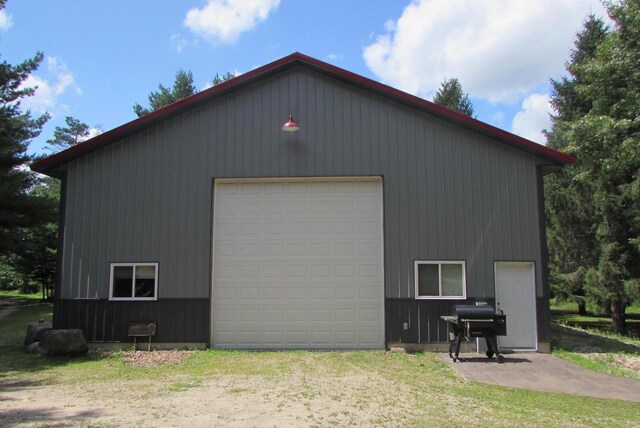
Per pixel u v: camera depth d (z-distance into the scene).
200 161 11.68
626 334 19.44
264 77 11.86
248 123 11.75
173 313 11.28
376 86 11.56
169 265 11.41
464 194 11.42
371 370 9.02
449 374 8.87
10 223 19.02
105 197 11.62
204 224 11.50
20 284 36.47
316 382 7.93
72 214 11.59
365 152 11.58
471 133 11.57
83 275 11.41
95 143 11.64
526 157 11.49
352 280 11.48
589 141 15.40
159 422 5.62
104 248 11.48
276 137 11.70
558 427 5.81
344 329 11.34
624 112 14.91
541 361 10.12
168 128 11.78
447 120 11.58
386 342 11.08
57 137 48.59
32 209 19.28
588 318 25.34
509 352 10.93
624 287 19.05
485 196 11.40
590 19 24.73
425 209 11.40
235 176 11.62
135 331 11.08
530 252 11.24
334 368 9.16
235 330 11.38
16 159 19.75
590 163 16.06
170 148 11.73
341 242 11.59
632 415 6.47
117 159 11.72
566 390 7.86
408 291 11.18
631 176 18.84
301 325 11.38
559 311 29.47
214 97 11.84
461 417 6.07
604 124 14.40
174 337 11.21
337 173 11.54
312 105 11.76
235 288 11.52
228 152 11.69
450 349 10.55
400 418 5.94
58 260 11.46
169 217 11.54
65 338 10.41
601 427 5.89
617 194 19.28
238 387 7.53
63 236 11.52
